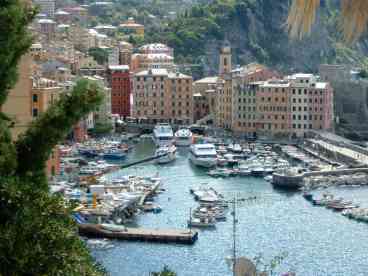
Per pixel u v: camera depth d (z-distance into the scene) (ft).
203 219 627.46
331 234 586.86
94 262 129.80
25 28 122.42
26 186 115.14
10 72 121.70
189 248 546.67
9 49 117.70
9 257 110.22
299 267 496.23
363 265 500.74
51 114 123.44
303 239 570.46
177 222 638.94
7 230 111.04
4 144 118.52
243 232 595.06
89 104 124.67
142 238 572.10
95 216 619.67
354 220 641.81
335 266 499.10
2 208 113.91
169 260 515.09
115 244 560.20
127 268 499.10
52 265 112.16
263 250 537.24
